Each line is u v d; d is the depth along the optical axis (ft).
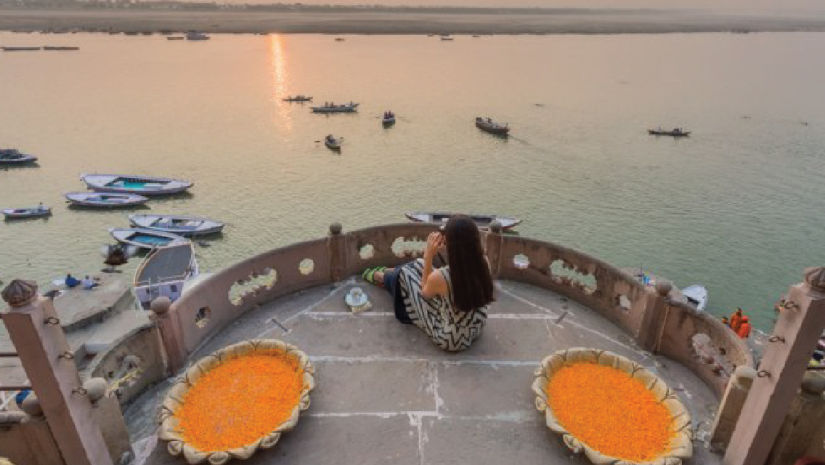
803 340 12.15
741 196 122.52
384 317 21.53
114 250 85.61
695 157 153.38
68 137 168.35
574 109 224.12
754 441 13.70
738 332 65.51
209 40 624.59
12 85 267.80
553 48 556.51
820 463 13.65
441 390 17.42
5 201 117.60
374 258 24.97
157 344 17.61
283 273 22.66
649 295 19.21
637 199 120.67
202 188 126.72
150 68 346.95
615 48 559.38
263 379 17.19
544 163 146.92
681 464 14.01
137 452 15.06
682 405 15.78
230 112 210.59
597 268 21.68
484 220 107.34
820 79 328.29
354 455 14.84
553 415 15.38
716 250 97.76
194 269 88.63
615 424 15.47
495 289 23.89
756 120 202.08
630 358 19.40
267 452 14.88
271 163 144.97
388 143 166.81
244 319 21.45
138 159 147.33
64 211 114.01
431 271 18.29
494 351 19.49
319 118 202.28
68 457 13.12
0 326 71.61
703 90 278.26
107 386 14.29
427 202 118.42
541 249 23.39
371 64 390.63
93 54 431.84
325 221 109.29
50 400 12.26
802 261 94.12
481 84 295.07
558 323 21.38
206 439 14.69
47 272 89.51
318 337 20.20
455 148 161.89
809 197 121.70
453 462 14.66
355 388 17.44
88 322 69.56
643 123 196.95
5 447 13.03
